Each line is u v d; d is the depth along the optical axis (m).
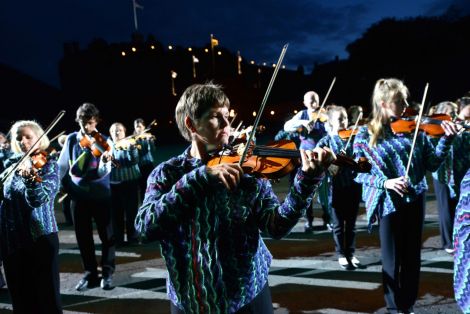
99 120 3.70
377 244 4.52
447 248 4.07
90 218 3.72
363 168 1.56
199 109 1.25
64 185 3.62
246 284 1.22
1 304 3.67
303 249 4.51
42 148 2.59
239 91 32.34
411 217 2.48
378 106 2.54
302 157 1.19
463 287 1.47
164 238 1.23
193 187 1.10
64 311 3.32
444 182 3.74
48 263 2.47
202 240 1.19
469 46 27.61
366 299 3.16
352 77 32.75
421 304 3.01
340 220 3.85
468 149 3.58
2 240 2.46
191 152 1.35
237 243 1.22
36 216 2.43
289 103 33.00
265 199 1.33
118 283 3.87
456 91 27.19
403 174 2.46
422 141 2.51
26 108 25.34
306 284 3.53
